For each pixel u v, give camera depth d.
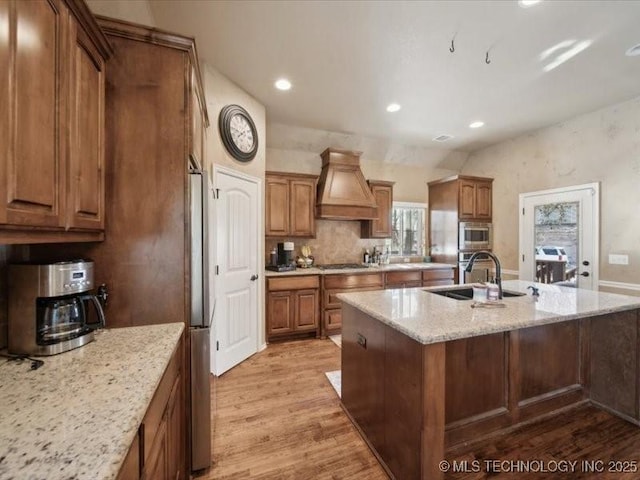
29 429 0.71
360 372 1.97
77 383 0.93
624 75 2.80
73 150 1.10
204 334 1.60
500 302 1.97
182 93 1.54
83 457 0.62
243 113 3.03
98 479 0.57
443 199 4.99
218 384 2.61
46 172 0.95
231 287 2.91
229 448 1.82
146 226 1.51
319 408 2.25
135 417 0.76
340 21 2.09
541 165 4.18
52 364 1.07
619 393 2.11
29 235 0.90
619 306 1.90
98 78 1.33
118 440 0.68
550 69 2.70
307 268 4.07
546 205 4.12
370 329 1.85
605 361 2.19
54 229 1.01
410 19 2.06
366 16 2.04
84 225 1.20
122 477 0.71
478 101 3.35
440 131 4.27
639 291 3.22
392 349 1.62
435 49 2.40
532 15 2.02
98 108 1.32
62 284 1.17
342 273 3.89
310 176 4.03
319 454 1.78
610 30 2.17
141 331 1.42
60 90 1.02
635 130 3.26
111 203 1.46
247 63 2.60
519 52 2.44
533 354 2.08
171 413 1.29
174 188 1.53
